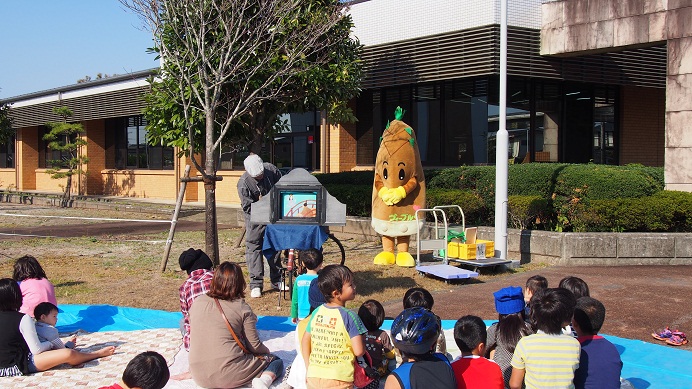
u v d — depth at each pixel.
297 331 5.37
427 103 17.42
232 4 10.57
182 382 5.54
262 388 5.22
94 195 28.86
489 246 10.77
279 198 8.29
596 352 4.45
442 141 17.08
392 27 16.83
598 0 14.34
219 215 20.00
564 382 4.17
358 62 13.55
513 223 12.27
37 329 6.00
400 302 8.52
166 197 26.23
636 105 18.75
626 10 13.81
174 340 6.79
